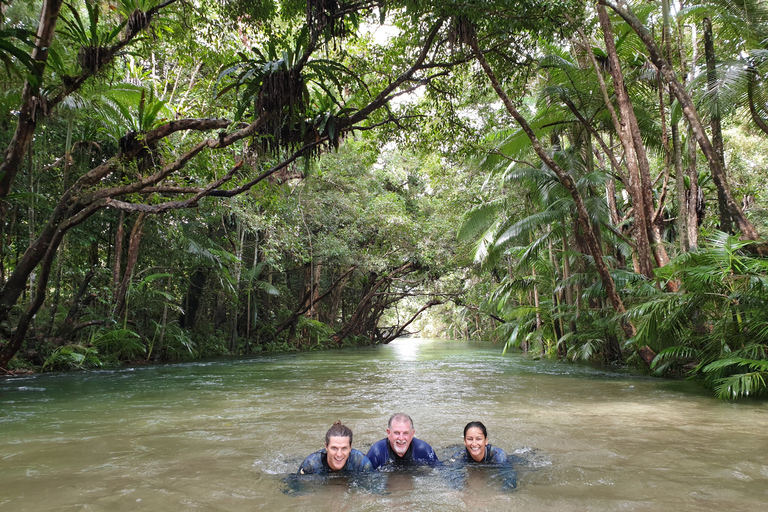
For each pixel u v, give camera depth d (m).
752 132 22.75
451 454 5.23
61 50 12.50
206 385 11.87
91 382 12.41
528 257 17.78
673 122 14.77
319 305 35.75
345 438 4.39
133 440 5.98
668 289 12.95
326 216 26.62
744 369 10.05
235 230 24.78
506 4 9.41
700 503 3.62
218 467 4.72
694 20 15.17
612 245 20.03
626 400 9.34
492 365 18.09
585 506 3.55
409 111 13.45
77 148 14.76
